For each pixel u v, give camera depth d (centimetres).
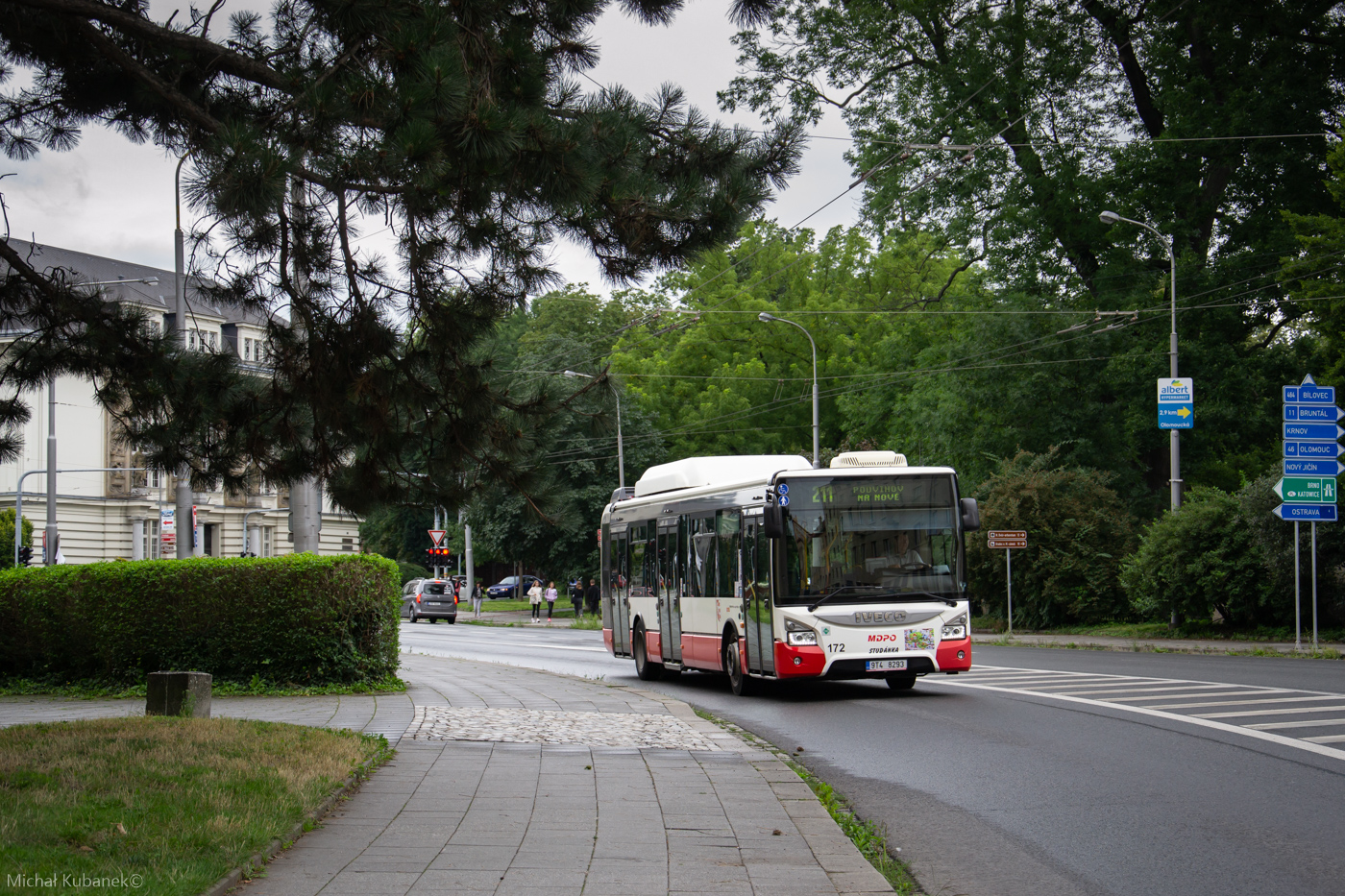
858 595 1694
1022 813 890
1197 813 865
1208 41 3447
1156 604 3017
